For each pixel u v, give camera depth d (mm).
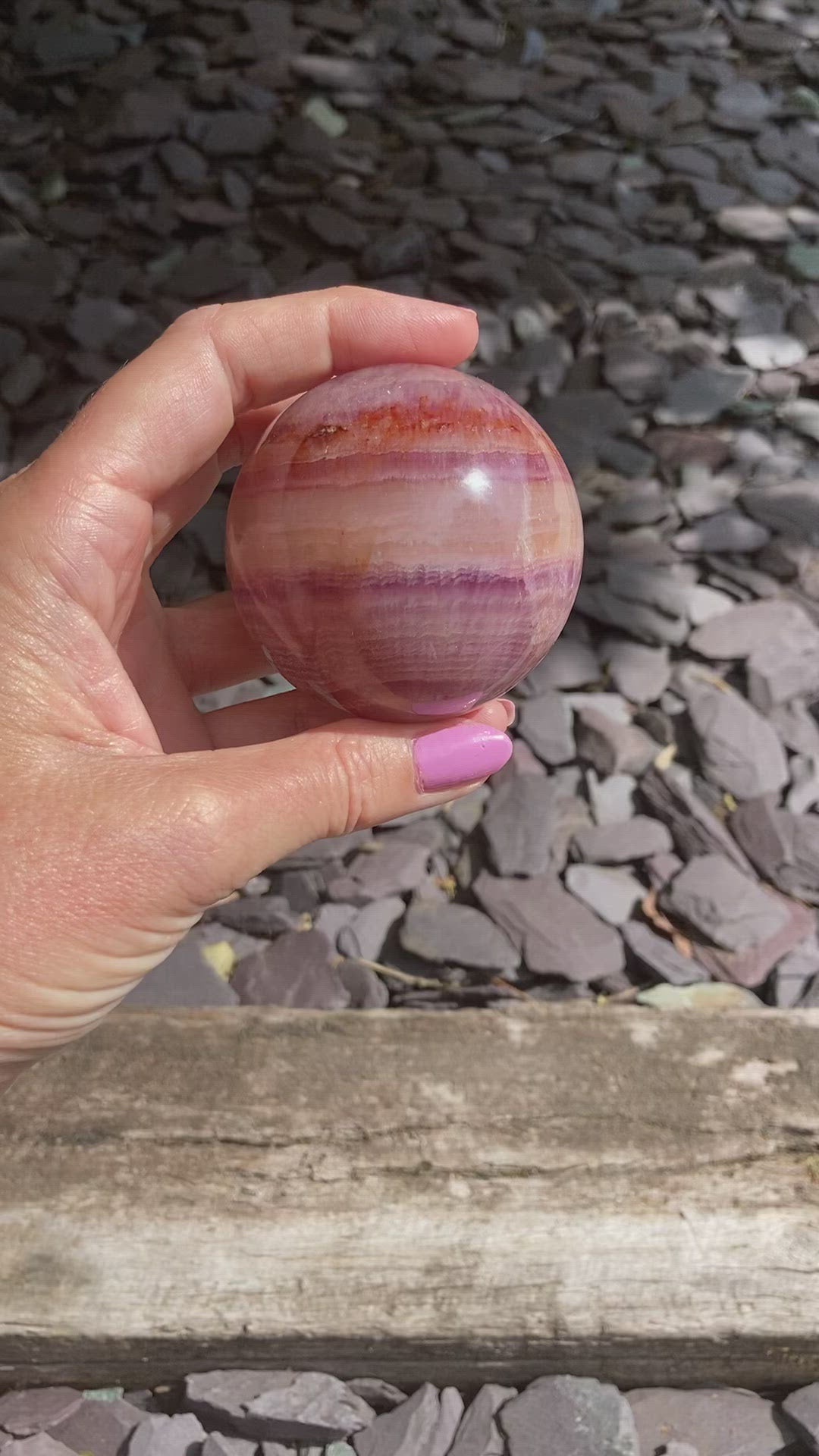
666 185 679
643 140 708
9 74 724
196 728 299
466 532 216
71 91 728
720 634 462
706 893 379
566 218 653
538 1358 266
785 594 479
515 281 604
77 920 224
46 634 242
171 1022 307
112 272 621
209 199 667
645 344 578
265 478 227
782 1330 259
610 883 387
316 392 232
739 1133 283
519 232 638
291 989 358
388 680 226
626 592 473
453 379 229
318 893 388
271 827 229
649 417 549
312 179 673
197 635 312
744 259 633
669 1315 261
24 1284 266
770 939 370
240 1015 309
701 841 396
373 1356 267
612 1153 280
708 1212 271
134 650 288
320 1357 268
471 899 390
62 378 567
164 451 260
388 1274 266
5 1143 284
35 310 596
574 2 815
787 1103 288
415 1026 305
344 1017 308
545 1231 270
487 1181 277
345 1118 287
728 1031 303
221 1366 270
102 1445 268
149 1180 279
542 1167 279
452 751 238
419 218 648
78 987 231
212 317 270
